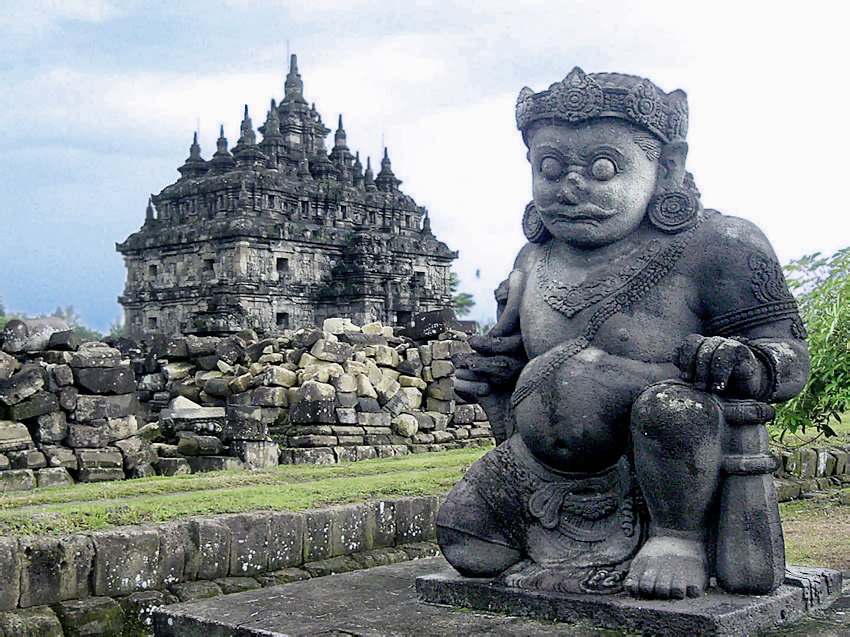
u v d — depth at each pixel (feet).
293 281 148.66
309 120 170.60
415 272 166.50
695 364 12.41
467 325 57.57
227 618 13.20
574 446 13.28
